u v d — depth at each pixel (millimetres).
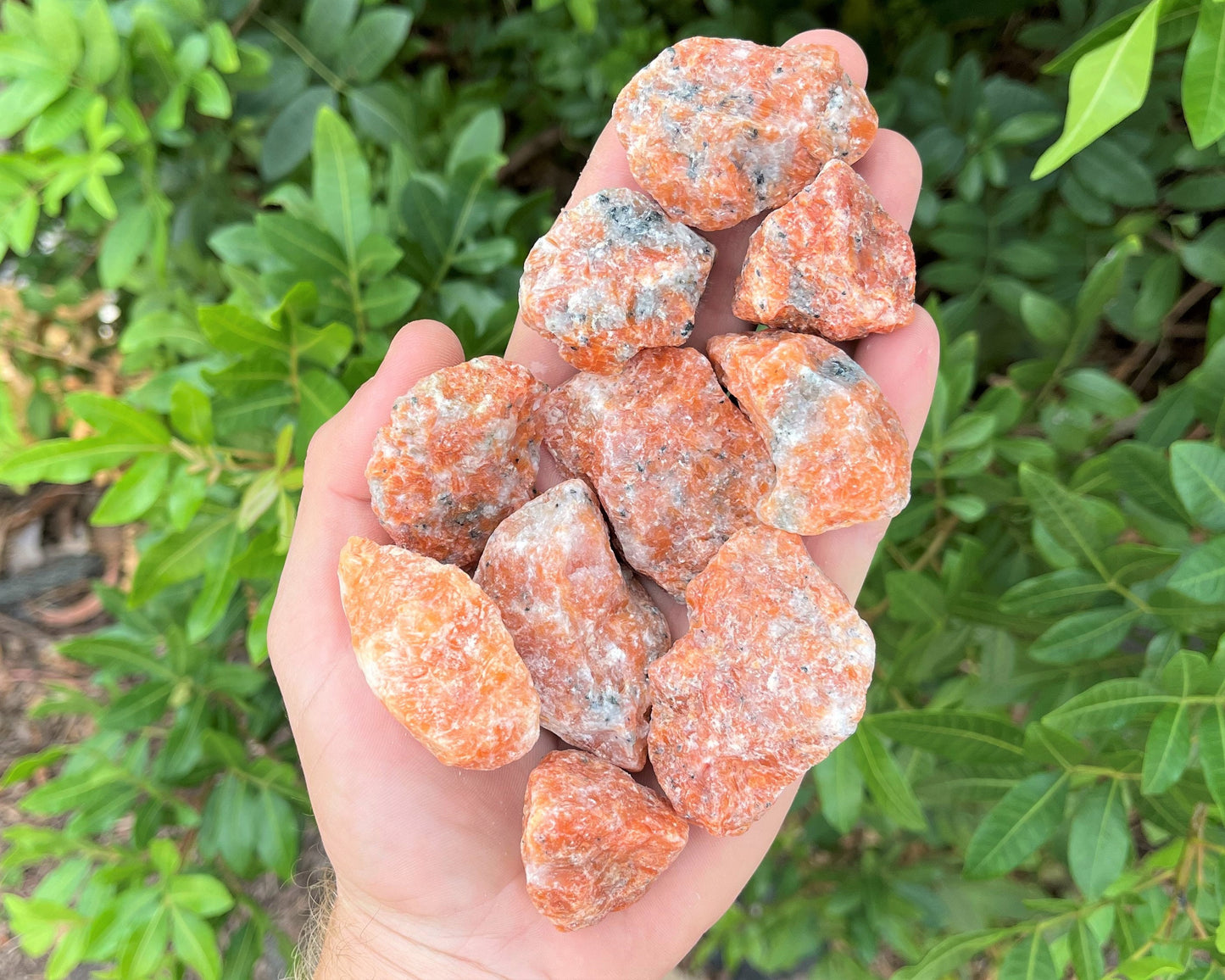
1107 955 292
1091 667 203
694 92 189
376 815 170
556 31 257
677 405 190
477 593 170
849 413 171
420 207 222
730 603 178
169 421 240
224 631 253
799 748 172
